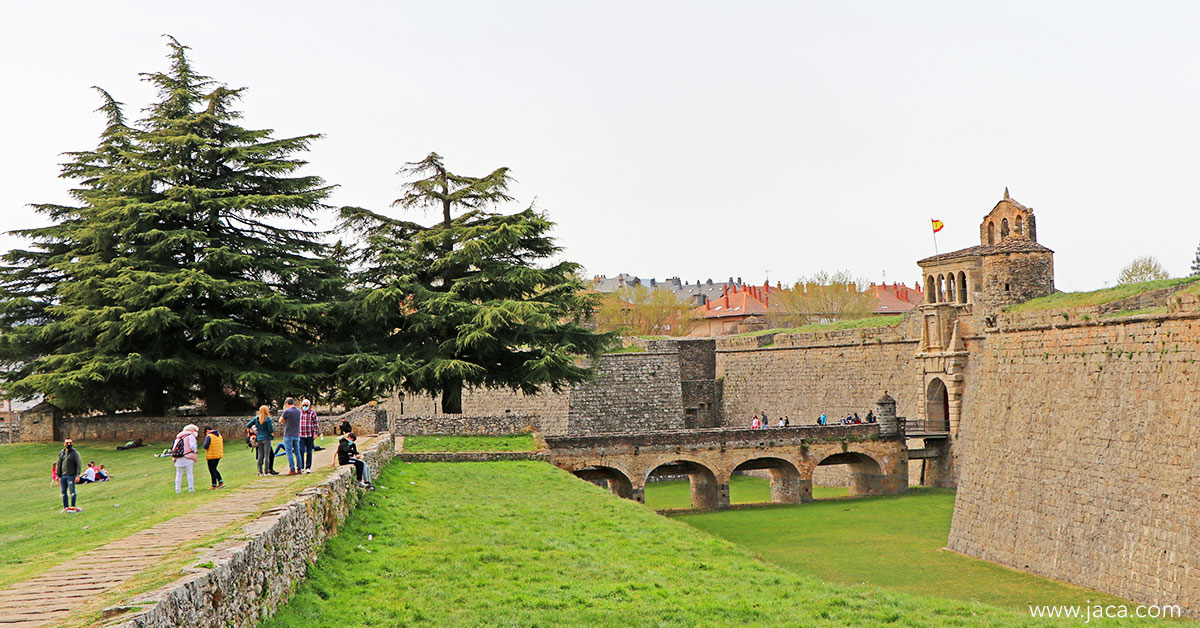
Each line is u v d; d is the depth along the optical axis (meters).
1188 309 32.25
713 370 86.19
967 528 43.56
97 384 50.53
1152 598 32.19
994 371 43.88
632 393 74.56
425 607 18.94
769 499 65.25
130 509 22.53
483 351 52.69
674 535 29.25
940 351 63.91
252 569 14.70
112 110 55.22
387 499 30.92
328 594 18.69
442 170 56.44
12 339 50.72
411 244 54.72
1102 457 35.94
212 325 48.44
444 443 50.22
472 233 53.81
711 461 58.53
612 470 58.06
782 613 21.17
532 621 18.94
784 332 80.06
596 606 20.58
